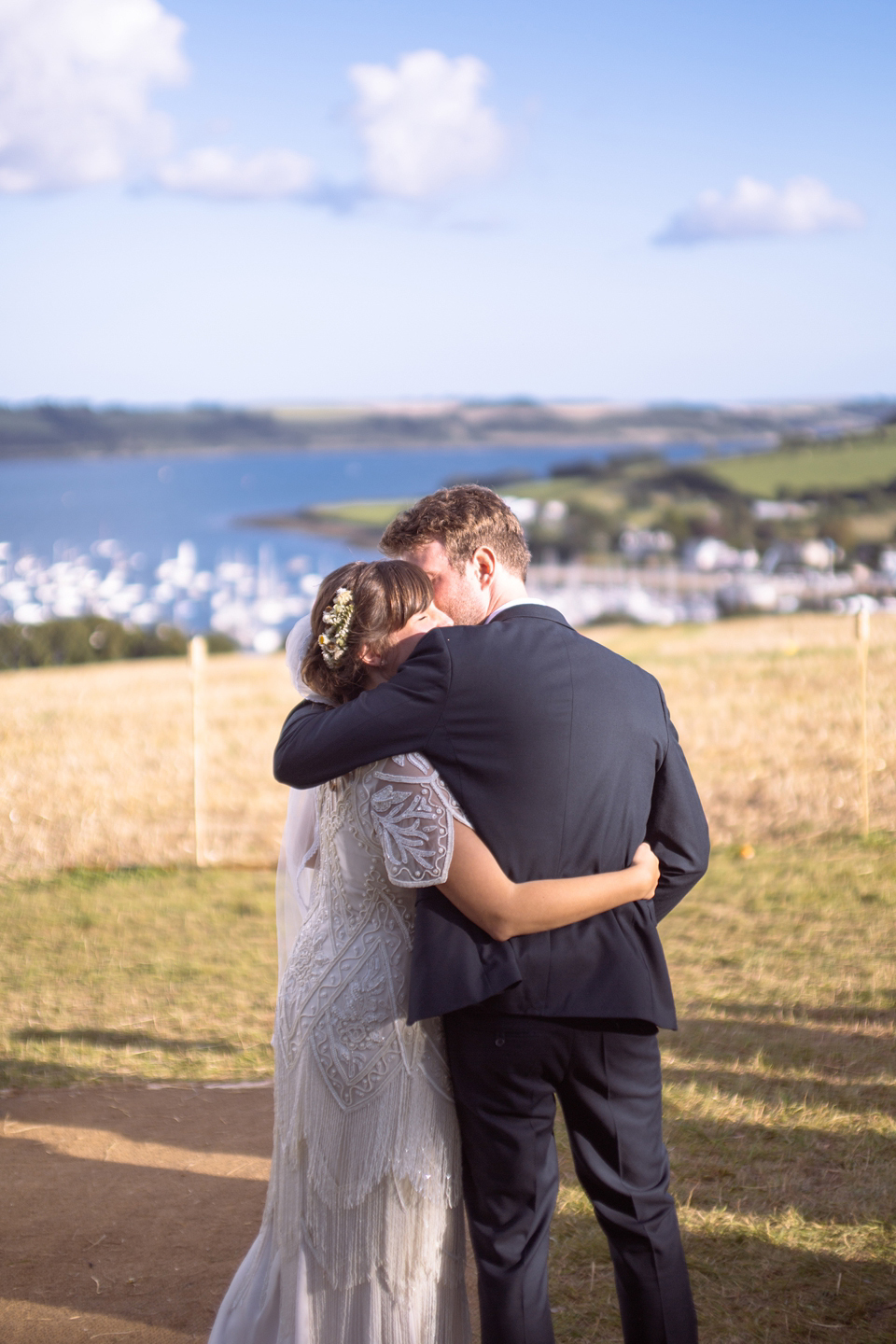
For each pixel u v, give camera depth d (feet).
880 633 62.85
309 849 7.47
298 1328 6.55
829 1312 8.40
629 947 6.33
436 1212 6.44
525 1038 6.12
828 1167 10.77
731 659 53.47
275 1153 7.02
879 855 24.64
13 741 41.14
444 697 6.12
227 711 47.55
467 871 6.03
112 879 24.57
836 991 16.28
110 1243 9.91
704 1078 13.14
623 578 359.87
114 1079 13.96
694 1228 9.68
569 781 6.15
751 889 22.30
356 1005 6.45
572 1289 8.91
